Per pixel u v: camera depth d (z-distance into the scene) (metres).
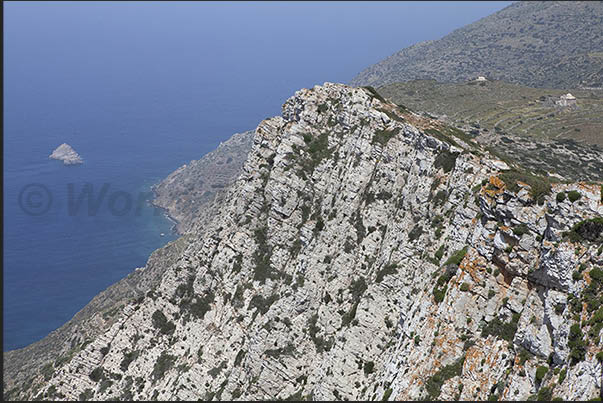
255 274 90.38
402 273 72.62
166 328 96.50
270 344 79.31
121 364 95.88
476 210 63.72
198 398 82.81
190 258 101.31
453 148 76.12
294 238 91.31
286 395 76.00
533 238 51.66
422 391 54.59
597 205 48.12
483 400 50.00
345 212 85.00
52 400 97.62
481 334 53.59
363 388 68.44
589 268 47.06
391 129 86.94
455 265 59.78
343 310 77.62
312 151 97.00
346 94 98.56
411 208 77.00
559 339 46.53
